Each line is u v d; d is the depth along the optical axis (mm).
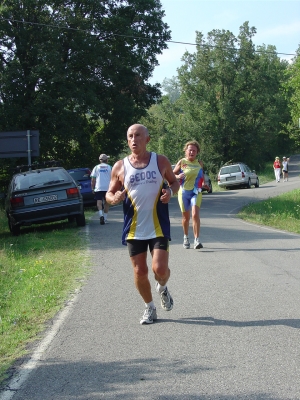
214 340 5109
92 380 4309
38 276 8320
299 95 43719
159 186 5449
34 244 11820
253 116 59875
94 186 15438
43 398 4020
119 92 35000
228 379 4172
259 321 5641
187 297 6762
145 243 5566
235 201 25391
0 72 29641
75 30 31500
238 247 10625
